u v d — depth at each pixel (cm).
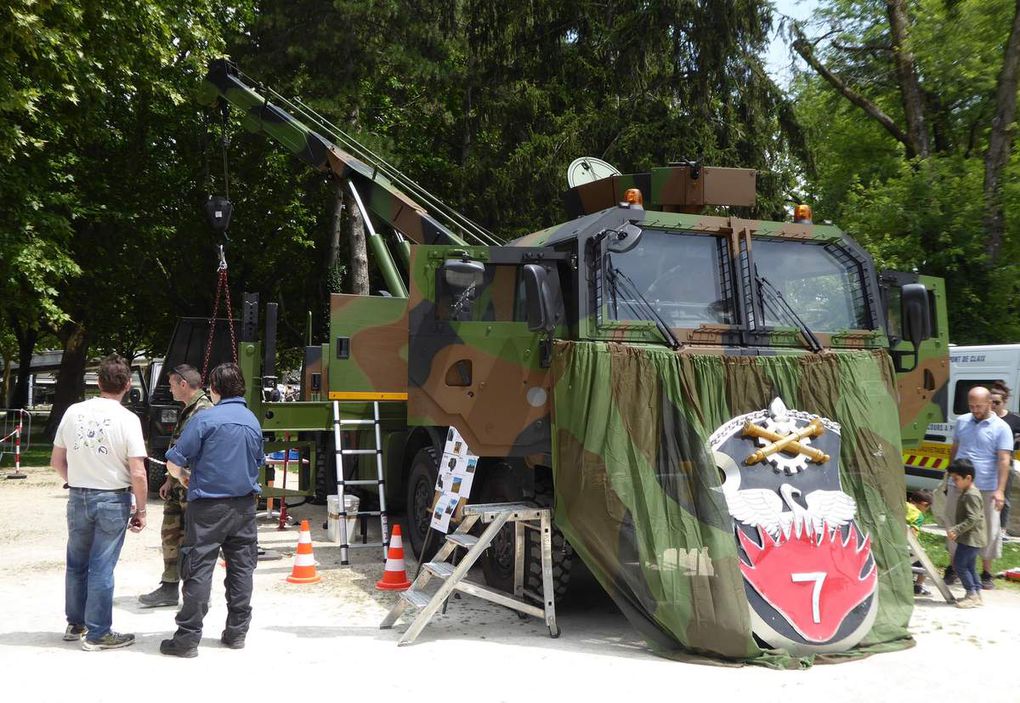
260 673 525
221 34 2073
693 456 595
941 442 1228
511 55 2139
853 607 593
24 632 605
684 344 633
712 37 1852
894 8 1852
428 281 650
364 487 1054
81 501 563
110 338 3017
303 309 2888
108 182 2258
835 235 705
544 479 670
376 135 2073
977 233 1584
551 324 592
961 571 725
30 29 1297
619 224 640
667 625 564
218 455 562
